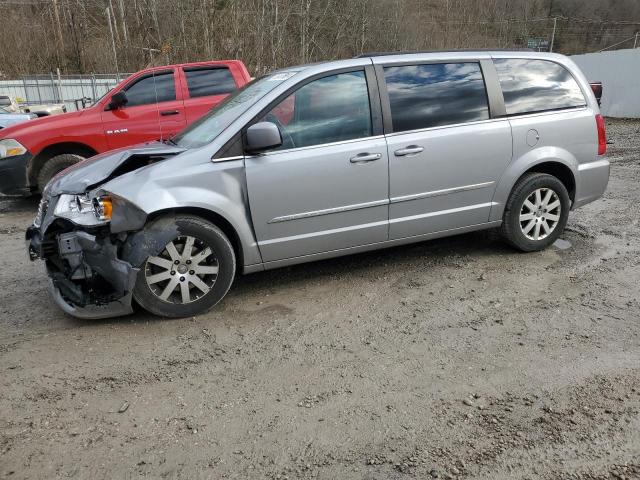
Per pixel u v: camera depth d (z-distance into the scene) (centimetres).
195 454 263
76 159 768
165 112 794
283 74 451
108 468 255
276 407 298
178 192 388
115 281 381
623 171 959
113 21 3055
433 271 491
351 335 379
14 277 508
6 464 258
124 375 334
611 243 551
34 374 336
